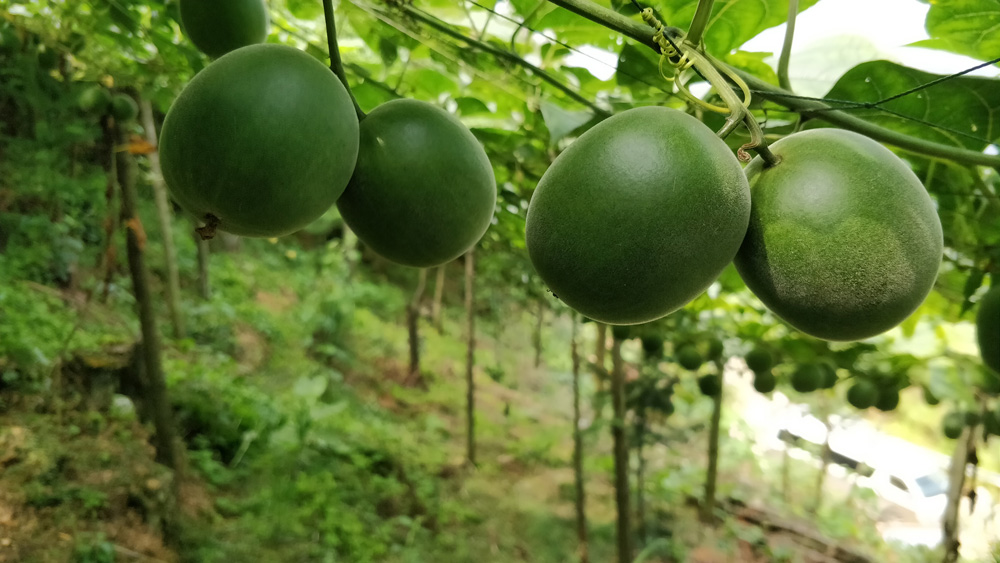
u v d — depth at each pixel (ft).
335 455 22.95
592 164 3.80
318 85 4.50
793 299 4.09
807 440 36.63
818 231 3.89
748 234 4.16
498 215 14.38
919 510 35.42
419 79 10.87
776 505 32.32
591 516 25.49
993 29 7.21
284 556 17.15
